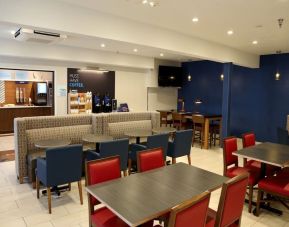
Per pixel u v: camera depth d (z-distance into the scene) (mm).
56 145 4082
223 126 7449
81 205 3666
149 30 4953
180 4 3826
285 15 4242
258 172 3859
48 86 9195
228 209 2162
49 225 3123
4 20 3293
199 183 2529
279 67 8117
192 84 10688
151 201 2107
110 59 8695
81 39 6418
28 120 4633
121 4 3877
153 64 9953
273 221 3367
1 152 6395
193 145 7887
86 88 9047
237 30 5266
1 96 9070
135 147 4832
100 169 2691
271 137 8422
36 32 4910
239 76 9078
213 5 3834
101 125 5504
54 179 3422
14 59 7570
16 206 3580
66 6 3822
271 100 8352
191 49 5836
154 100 10812
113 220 2381
